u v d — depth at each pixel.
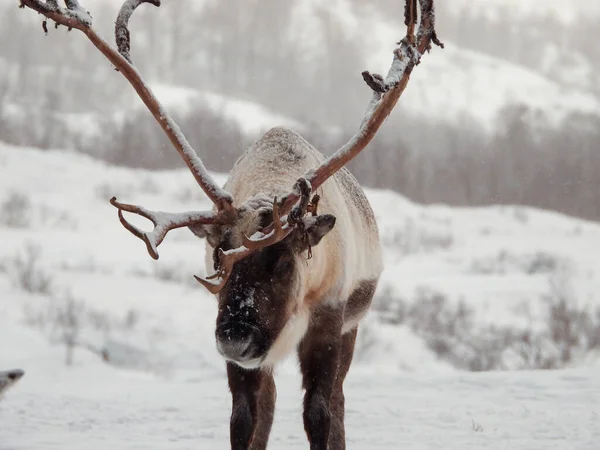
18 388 19.58
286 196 11.33
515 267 53.56
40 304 35.84
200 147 118.94
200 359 29.94
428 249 58.97
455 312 40.12
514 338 35.06
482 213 74.25
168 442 14.22
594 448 13.41
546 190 117.94
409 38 11.41
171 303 38.34
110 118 152.38
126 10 11.96
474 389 18.17
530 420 15.30
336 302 12.30
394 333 36.72
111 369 27.67
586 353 32.50
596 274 51.59
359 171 117.75
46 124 136.25
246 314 10.43
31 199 61.44
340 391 14.08
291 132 13.52
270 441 14.52
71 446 13.80
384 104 11.57
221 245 11.00
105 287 40.22
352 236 13.02
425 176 127.50
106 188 66.44
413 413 16.06
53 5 11.28
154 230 10.56
